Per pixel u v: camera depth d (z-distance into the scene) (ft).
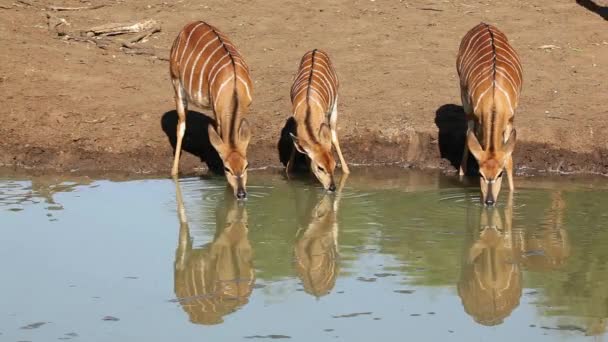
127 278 34.14
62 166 48.19
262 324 30.45
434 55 60.95
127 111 52.13
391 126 49.70
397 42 63.31
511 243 37.76
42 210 41.42
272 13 68.74
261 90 55.31
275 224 40.22
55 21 64.44
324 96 45.60
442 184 45.85
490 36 46.24
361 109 52.06
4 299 32.09
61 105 52.26
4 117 50.67
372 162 49.32
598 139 48.34
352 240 38.29
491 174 41.22
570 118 50.24
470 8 70.18
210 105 45.37
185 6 69.77
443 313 31.35
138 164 48.32
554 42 63.26
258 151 49.14
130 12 68.33
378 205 42.55
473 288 33.42
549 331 30.04
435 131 49.19
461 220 40.37
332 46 62.69
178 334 29.66
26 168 48.16
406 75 57.31
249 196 43.83
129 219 40.45
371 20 67.41
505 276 34.53
